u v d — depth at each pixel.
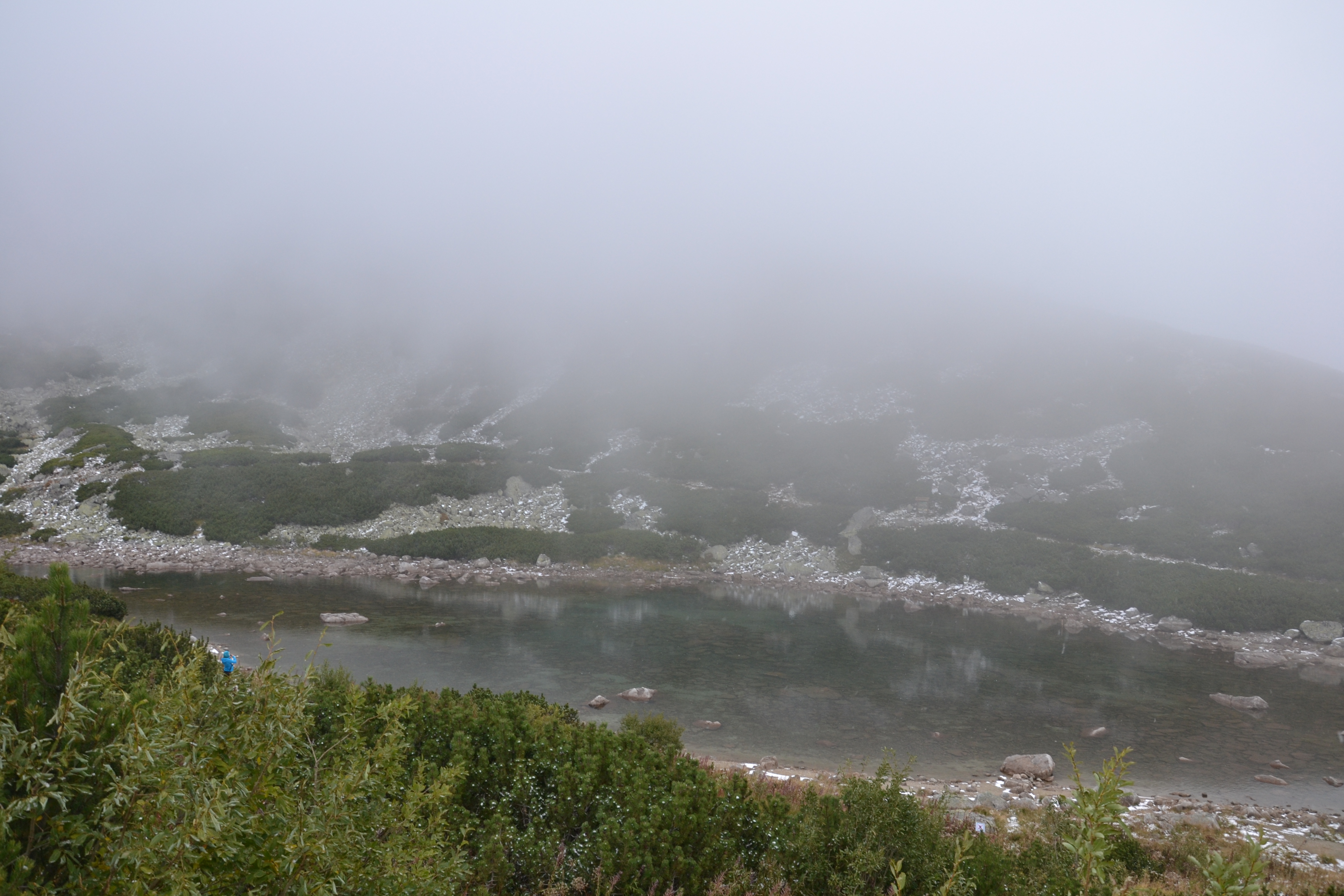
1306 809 20.97
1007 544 62.69
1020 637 43.56
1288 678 36.75
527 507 76.12
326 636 34.78
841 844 8.98
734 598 53.88
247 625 35.91
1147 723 28.44
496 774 9.32
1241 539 58.94
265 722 4.21
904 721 26.97
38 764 3.47
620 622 42.84
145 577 49.41
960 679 33.50
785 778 19.02
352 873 4.38
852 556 66.06
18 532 61.50
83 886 3.35
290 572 54.22
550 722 13.32
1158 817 18.20
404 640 35.12
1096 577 55.34
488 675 29.72
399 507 72.81
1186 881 11.93
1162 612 49.44
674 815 8.32
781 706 28.09
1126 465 77.50
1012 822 15.84
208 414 112.56
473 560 62.53
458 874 5.48
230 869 3.82
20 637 3.93
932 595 56.44
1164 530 61.66
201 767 3.76
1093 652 40.53
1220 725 28.66
